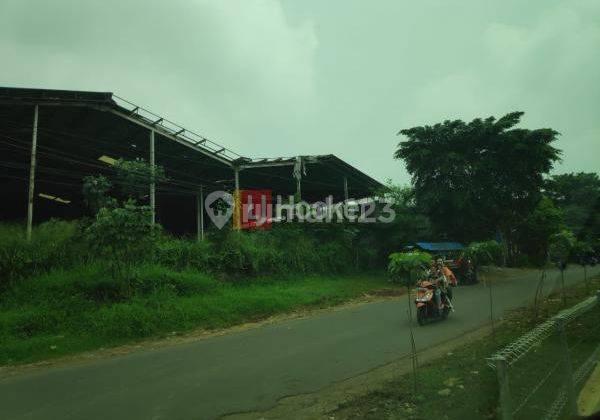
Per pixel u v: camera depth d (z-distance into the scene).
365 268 25.61
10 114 16.59
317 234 23.67
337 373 6.98
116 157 21.72
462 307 13.56
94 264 13.35
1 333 9.72
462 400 5.32
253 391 6.23
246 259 17.80
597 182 30.30
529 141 25.88
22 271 12.42
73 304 11.27
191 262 16.08
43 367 8.20
